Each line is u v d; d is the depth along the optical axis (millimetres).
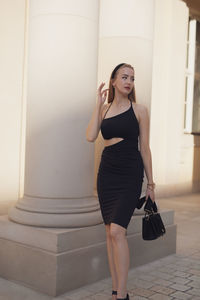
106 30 4316
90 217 3459
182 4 9195
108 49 4289
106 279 3559
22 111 5480
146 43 4348
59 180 3439
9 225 3492
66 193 3455
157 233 2854
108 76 4277
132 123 2826
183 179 9820
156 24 8516
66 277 3197
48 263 3154
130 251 3881
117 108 2904
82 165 3529
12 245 3436
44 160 3453
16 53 5359
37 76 3467
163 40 8758
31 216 3375
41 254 3201
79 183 3518
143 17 4312
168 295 3221
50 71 3398
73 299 3076
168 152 9070
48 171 3445
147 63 4367
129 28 4246
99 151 4414
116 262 2758
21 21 5395
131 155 2812
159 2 8562
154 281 3549
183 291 3316
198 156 10383
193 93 10359
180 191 9688
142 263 4047
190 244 4969
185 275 3734
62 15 3387
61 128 3416
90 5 3520
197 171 10391
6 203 5328
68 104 3416
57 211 3391
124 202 2740
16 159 5434
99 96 2951
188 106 10281
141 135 2920
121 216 2715
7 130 5309
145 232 2855
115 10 4273
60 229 3303
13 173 5402
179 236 5402
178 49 9180
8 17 5234
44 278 3186
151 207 2865
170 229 4438
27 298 3068
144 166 2934
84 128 3518
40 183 3473
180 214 7105
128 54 4230
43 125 3441
